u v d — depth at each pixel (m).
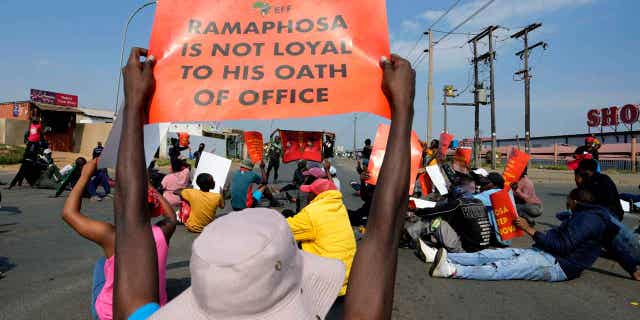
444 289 3.60
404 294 3.46
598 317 2.99
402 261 4.55
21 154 19.05
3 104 25.91
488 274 3.83
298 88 1.21
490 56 25.22
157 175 9.45
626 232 3.81
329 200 3.05
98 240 1.83
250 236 0.66
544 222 7.13
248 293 0.63
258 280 0.63
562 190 13.41
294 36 1.26
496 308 3.16
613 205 4.91
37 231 5.62
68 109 24.92
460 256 4.09
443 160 7.11
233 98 1.19
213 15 1.27
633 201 8.04
